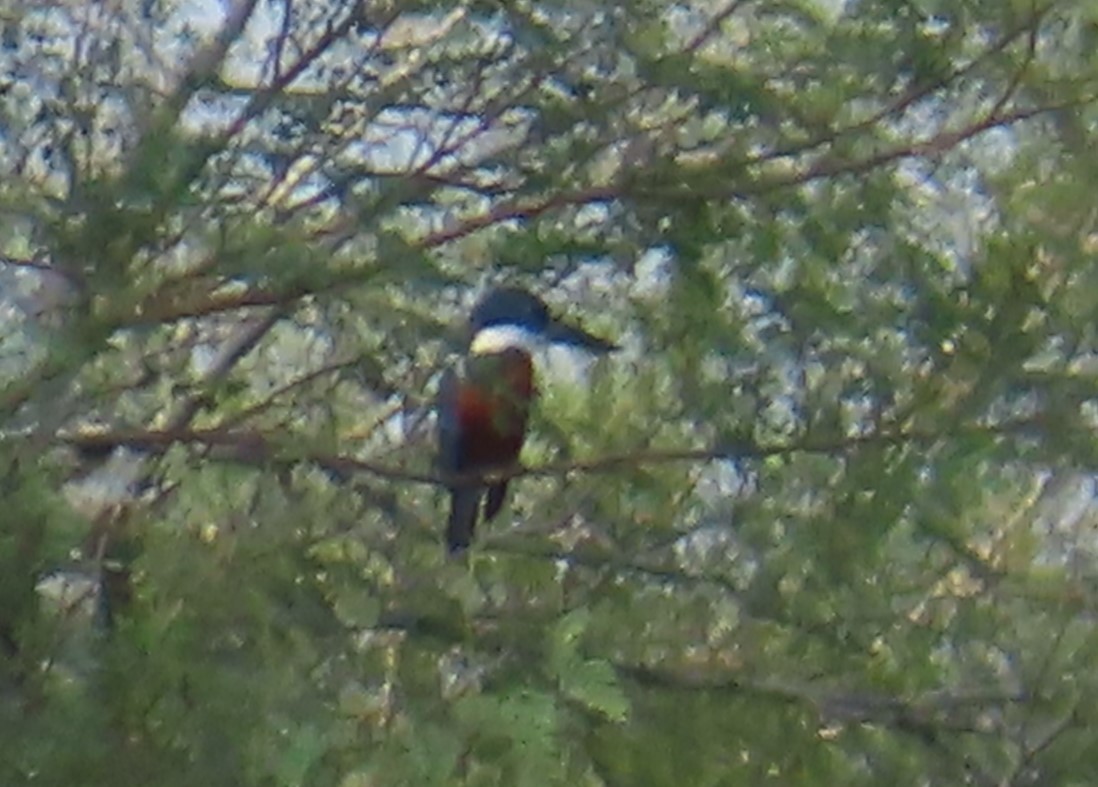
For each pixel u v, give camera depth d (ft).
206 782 28.86
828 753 36.78
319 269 31.73
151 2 34.58
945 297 35.78
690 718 35.78
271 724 29.37
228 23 34.88
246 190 34.27
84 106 33.47
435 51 35.73
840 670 37.11
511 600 35.17
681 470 37.17
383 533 34.63
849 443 35.35
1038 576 38.37
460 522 34.68
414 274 31.68
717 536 36.86
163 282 32.07
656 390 37.24
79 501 32.30
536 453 37.35
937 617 37.55
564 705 30.42
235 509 32.48
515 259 33.71
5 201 31.32
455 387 35.50
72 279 31.17
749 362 36.37
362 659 31.01
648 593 36.50
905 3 34.53
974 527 37.70
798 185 35.09
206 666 29.50
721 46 35.42
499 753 29.55
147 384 33.40
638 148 34.96
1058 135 36.14
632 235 35.04
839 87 34.65
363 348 35.60
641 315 37.11
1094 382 35.40
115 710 29.25
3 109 33.45
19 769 28.76
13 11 34.14
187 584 30.35
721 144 34.81
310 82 35.65
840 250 35.45
